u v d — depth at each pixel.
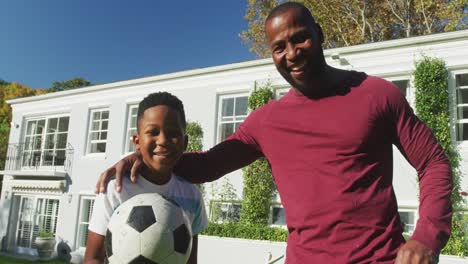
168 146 1.89
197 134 12.45
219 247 10.65
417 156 1.61
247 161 2.19
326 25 21.09
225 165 2.15
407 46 9.63
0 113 30.05
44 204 15.95
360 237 1.61
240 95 12.02
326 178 1.70
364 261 1.58
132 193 1.98
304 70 1.76
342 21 21.03
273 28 1.81
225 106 12.31
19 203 16.64
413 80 9.45
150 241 1.77
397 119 1.67
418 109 9.16
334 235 1.64
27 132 17.27
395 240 1.62
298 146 1.80
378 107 1.67
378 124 1.68
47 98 16.50
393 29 21.30
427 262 1.26
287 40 1.77
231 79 12.17
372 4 20.66
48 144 16.52
